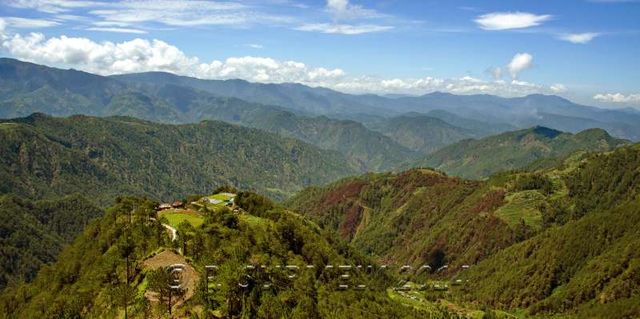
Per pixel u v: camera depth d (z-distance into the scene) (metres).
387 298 197.38
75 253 187.88
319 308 149.12
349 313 157.50
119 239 164.12
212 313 117.19
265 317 127.81
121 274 139.75
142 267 140.88
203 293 120.69
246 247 155.88
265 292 135.38
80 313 132.50
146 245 153.25
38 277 196.25
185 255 147.62
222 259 139.62
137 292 127.06
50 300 155.25
